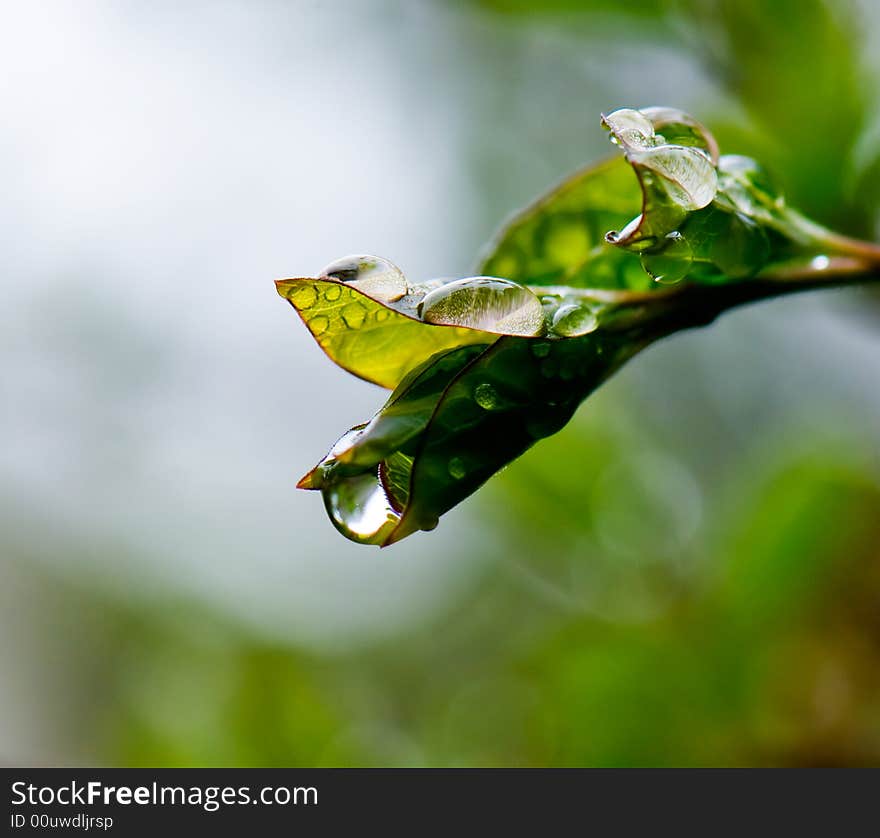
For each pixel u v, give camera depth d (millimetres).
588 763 259
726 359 419
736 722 258
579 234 208
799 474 261
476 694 305
